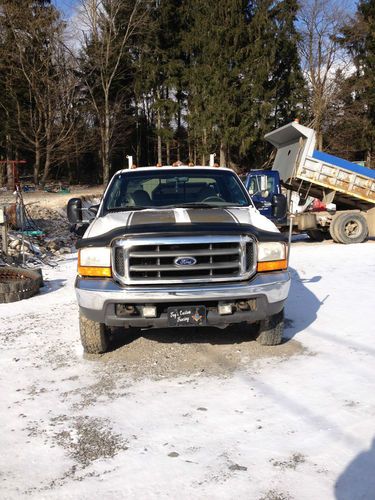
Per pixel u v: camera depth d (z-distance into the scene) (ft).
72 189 130.82
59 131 127.03
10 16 116.67
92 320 15.43
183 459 10.51
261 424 11.87
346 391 13.53
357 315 21.17
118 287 14.67
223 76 116.06
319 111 126.21
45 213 70.49
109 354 16.99
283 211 19.53
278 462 10.28
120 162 172.65
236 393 13.61
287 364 15.65
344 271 32.30
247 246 15.10
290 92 123.13
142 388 14.17
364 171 47.42
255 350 16.94
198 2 127.85
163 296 14.44
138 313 15.07
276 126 122.62
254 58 115.14
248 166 129.59
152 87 140.87
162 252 14.53
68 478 10.02
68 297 26.86
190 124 126.62
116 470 10.22
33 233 47.78
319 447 10.79
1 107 131.54
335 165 46.88
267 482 9.62
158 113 139.44
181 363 15.96
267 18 115.96
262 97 116.26
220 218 16.10
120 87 142.51
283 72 122.93
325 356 16.29
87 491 9.56
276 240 15.46
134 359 16.43
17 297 26.30
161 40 141.28
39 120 124.06
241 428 11.72
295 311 22.22
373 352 16.56
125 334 19.01
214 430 11.68
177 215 16.53
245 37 117.08
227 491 9.39
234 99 116.37
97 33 129.90
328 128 138.21
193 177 19.76
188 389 13.98
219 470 10.07
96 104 139.44
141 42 138.41
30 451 11.05
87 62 133.18
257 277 15.12
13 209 48.83
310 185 48.24
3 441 11.52
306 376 14.65
